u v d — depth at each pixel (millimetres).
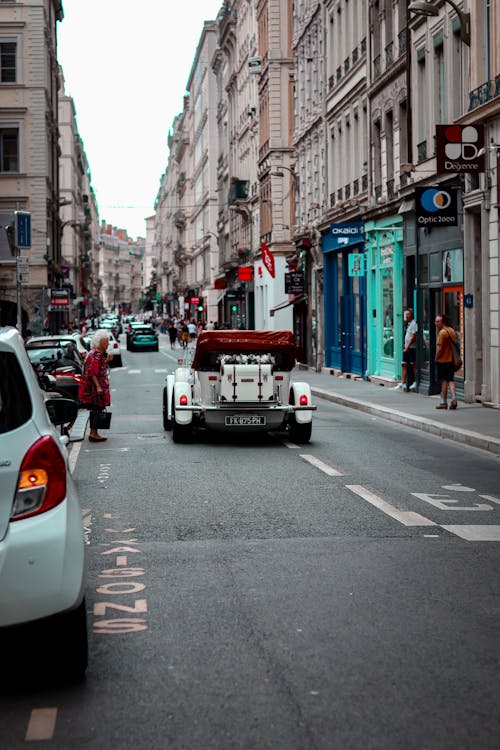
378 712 5109
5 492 5242
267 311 60062
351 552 8945
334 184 42531
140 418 23234
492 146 22750
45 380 10055
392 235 32688
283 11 58344
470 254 24672
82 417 23375
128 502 11742
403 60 30859
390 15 32719
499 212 22797
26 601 5176
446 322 23000
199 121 121625
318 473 14078
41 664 5500
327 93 43250
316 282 46438
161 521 10516
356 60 37562
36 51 68000
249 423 17859
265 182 61688
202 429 20406
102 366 18266
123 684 5578
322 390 31172
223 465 14984
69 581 5273
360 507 11273
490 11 23016
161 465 15016
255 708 5188
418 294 29328
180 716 5098
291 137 58312
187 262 139125
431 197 25047
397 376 32406
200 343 17797
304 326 51094
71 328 73625
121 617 6914
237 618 6867
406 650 6129
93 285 191500
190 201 138250
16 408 5398
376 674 5688
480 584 7770
